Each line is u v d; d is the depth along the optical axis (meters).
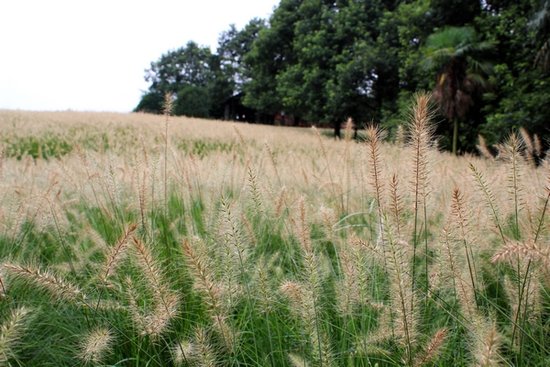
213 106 71.75
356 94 28.64
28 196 3.57
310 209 3.54
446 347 2.09
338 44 31.36
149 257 1.94
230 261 2.21
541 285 2.14
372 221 3.55
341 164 4.86
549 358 1.98
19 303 2.44
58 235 3.24
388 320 2.08
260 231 3.42
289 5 38.56
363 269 2.18
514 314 2.16
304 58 33.22
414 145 2.11
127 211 3.82
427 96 2.08
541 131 14.66
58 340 2.47
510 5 18.92
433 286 2.35
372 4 30.58
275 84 39.50
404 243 1.88
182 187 4.36
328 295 2.65
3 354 1.78
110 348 2.27
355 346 2.17
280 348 2.25
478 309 2.13
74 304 2.39
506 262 2.47
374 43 28.73
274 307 2.45
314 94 31.34
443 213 3.15
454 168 5.03
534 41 15.02
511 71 17.28
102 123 24.78
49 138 17.20
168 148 4.70
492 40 17.25
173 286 2.67
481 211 2.63
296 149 14.37
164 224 3.46
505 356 2.19
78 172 4.80
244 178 3.87
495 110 17.05
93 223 3.71
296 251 3.19
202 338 1.89
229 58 78.75
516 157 2.40
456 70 16.06
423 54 18.66
